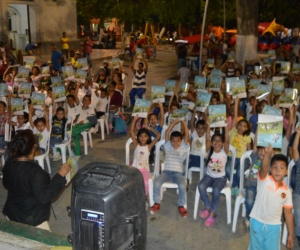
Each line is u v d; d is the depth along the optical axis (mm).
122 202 2729
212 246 5246
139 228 2869
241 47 16578
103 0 33812
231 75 13953
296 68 11977
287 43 35469
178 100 9461
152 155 7492
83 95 9875
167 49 39062
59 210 6277
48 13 24828
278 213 4223
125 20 33531
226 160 6020
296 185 4988
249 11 16203
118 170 2883
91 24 47875
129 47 28297
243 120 6746
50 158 8570
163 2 28344
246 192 5477
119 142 9664
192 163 7008
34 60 13008
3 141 7891
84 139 8789
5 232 3410
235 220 5578
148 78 20312
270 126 4668
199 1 33062
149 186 6133
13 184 3932
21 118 7906
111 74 13305
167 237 5469
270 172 4363
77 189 2746
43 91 10391
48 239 3299
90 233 2730
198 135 7004
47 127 7625
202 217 6031
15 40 23594
